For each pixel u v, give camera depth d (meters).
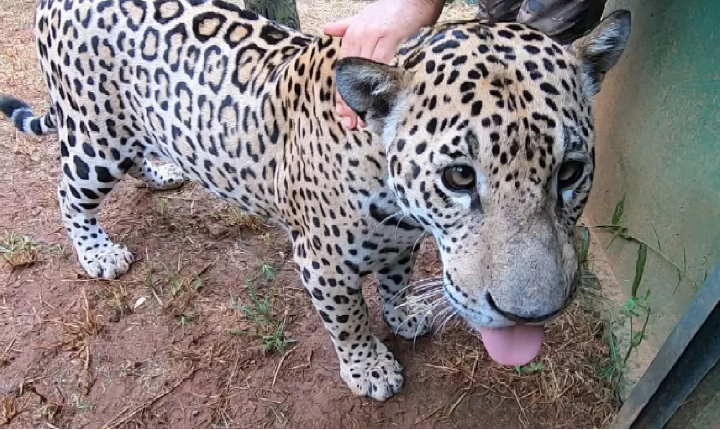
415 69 0.58
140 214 1.16
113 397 0.91
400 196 0.60
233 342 0.96
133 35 0.81
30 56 1.57
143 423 0.88
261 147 0.77
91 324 0.98
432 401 0.90
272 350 0.95
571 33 0.84
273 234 1.13
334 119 0.67
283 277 1.06
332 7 1.89
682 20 0.86
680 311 0.88
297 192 0.74
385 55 0.67
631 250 0.99
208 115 0.79
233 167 0.81
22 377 0.92
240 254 1.10
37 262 1.07
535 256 0.54
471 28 0.58
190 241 1.11
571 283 0.57
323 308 0.81
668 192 0.89
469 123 0.54
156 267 1.07
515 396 0.90
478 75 0.54
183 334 0.98
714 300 0.64
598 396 0.89
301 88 0.71
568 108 0.55
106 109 0.86
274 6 1.26
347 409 0.89
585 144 0.56
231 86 0.78
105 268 1.04
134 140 0.91
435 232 0.61
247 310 0.98
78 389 0.91
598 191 1.08
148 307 1.01
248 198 0.84
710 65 0.81
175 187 1.21
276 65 0.77
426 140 0.56
